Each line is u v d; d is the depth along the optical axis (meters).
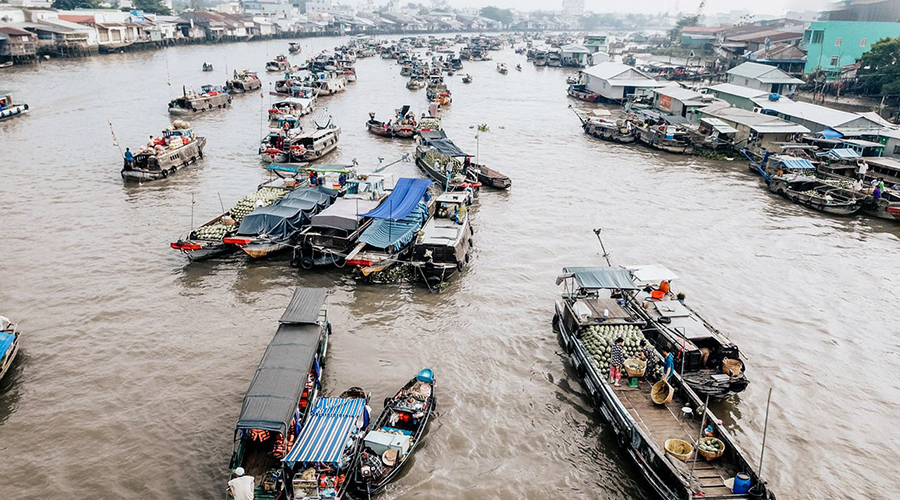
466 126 78.06
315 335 24.31
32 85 93.75
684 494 18.34
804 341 29.47
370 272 33.72
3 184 49.16
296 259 35.88
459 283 34.69
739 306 32.62
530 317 31.22
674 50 179.12
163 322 29.84
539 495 20.36
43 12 132.00
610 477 21.16
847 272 37.12
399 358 27.48
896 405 25.06
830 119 63.78
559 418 23.91
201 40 179.38
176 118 76.44
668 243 40.91
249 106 87.94
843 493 20.69
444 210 39.09
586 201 49.25
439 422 23.41
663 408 22.38
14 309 30.48
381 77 126.38
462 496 20.16
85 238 39.31
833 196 49.69
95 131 67.62
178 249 36.88
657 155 65.56
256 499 18.64
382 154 62.78
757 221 45.62
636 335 25.69
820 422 24.00
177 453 21.59
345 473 19.55
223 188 49.91
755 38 130.75
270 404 20.02
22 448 21.69
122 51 143.00
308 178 46.25
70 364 26.36
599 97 102.25
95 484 20.22
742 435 23.17
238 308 31.42
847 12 100.69
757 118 65.31
